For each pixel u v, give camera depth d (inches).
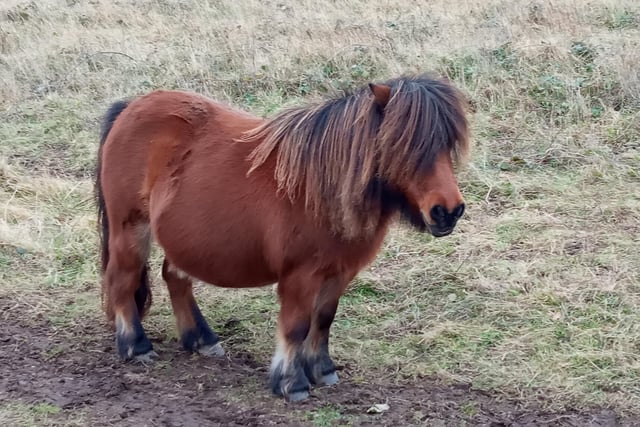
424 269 208.5
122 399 152.6
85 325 186.5
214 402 151.6
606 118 294.5
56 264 218.1
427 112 126.1
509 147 282.4
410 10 423.2
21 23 442.6
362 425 143.9
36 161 289.7
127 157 162.2
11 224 237.9
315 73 335.9
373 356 172.4
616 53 328.5
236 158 149.3
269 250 144.3
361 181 132.0
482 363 167.6
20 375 161.2
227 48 371.9
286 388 150.7
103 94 343.9
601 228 227.1
